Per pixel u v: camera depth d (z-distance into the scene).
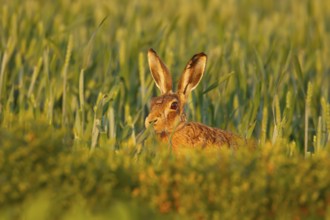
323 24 49.09
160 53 33.75
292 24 49.97
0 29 37.34
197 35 44.28
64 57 32.84
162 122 23.98
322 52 40.53
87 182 19.98
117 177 20.47
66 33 36.31
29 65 33.81
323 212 19.89
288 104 26.41
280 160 20.80
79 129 26.05
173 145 24.14
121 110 30.00
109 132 25.75
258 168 20.34
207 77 30.81
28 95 29.66
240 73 30.47
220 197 19.62
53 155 20.44
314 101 29.69
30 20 37.94
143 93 28.86
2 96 30.33
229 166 20.30
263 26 47.91
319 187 20.05
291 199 19.88
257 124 28.81
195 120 29.00
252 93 30.73
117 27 45.66
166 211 20.03
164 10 56.22
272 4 62.62
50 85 28.72
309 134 28.80
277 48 41.78
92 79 32.53
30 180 19.89
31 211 18.81
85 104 28.70
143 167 21.66
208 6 57.31
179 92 25.02
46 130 21.44
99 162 20.56
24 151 20.00
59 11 48.97
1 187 19.72
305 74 33.97
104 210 19.58
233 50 35.03
